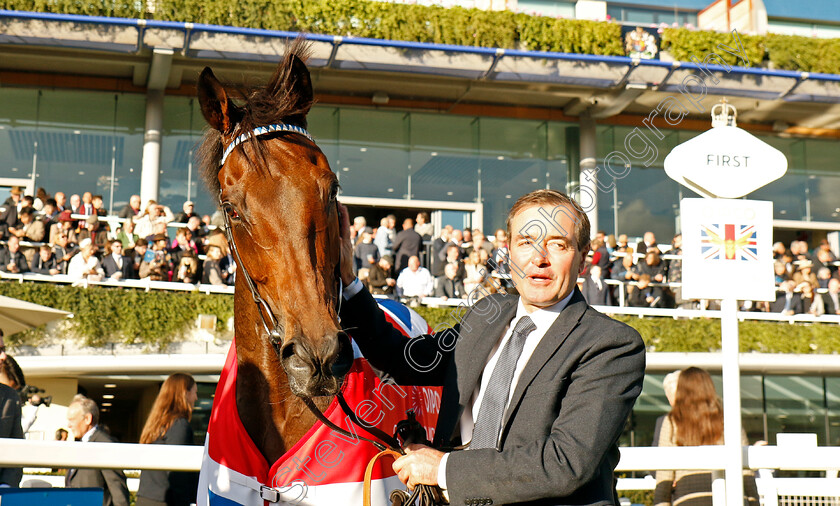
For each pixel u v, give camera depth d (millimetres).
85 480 3531
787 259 11094
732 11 13406
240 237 1612
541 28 12547
